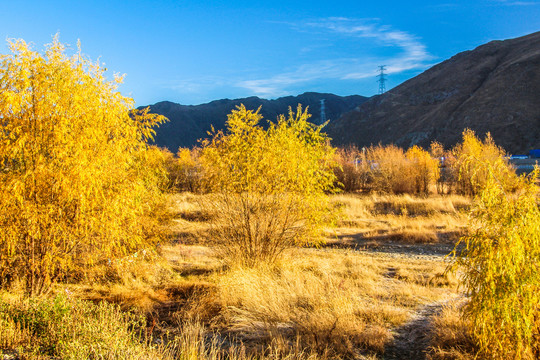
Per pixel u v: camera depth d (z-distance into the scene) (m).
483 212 4.60
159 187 9.78
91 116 7.29
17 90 6.70
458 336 5.03
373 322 5.81
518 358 4.23
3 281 6.78
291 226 9.34
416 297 7.25
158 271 8.90
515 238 4.22
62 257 7.09
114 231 7.29
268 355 4.75
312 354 4.67
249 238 9.22
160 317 6.27
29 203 6.66
